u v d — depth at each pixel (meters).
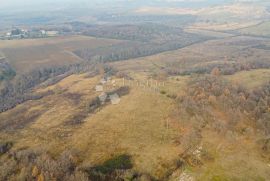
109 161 83.56
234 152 86.31
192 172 77.25
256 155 86.81
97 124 103.12
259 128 105.12
